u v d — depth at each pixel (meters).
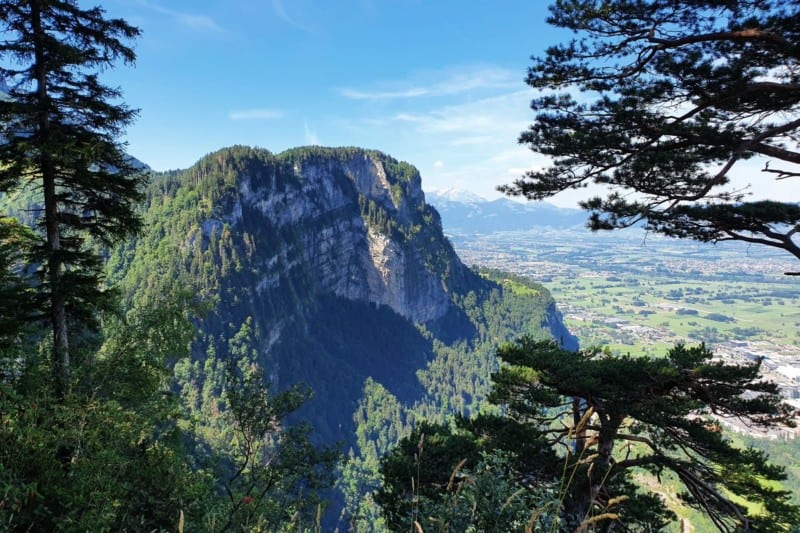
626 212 13.09
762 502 11.51
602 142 12.55
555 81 13.27
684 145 12.37
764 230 12.19
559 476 11.95
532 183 14.33
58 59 12.51
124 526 8.11
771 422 12.04
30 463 7.64
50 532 6.86
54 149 12.09
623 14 11.73
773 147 11.21
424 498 5.95
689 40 11.40
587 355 15.38
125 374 15.02
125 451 10.11
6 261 12.31
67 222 13.83
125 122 13.98
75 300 14.40
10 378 11.52
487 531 5.12
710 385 12.42
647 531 11.09
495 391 14.70
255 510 12.31
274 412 16.12
